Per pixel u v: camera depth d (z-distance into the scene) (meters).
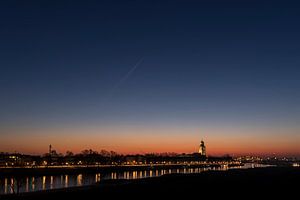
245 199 86.56
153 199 85.69
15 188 162.50
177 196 90.75
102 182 144.25
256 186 116.56
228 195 93.00
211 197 89.19
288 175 173.88
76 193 93.88
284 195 93.00
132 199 85.44
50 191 98.75
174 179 148.50
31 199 82.56
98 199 85.00
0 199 81.31
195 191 101.06
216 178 153.75
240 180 140.88
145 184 121.50
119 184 125.50
